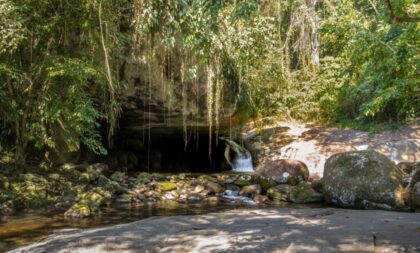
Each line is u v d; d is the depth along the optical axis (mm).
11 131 8352
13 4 6273
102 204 7434
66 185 7980
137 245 3922
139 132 10875
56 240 4270
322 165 11008
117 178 9344
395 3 5707
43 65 6996
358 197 7168
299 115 14469
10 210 6629
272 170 9031
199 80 9156
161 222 4930
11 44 6316
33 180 7707
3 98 7316
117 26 7625
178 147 12969
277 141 12828
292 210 5848
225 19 8195
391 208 6910
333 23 9516
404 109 8297
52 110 7301
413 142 11211
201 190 8805
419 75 7234
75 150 9320
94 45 7281
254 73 10766
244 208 7254
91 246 3926
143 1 6961
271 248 3557
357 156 7520
